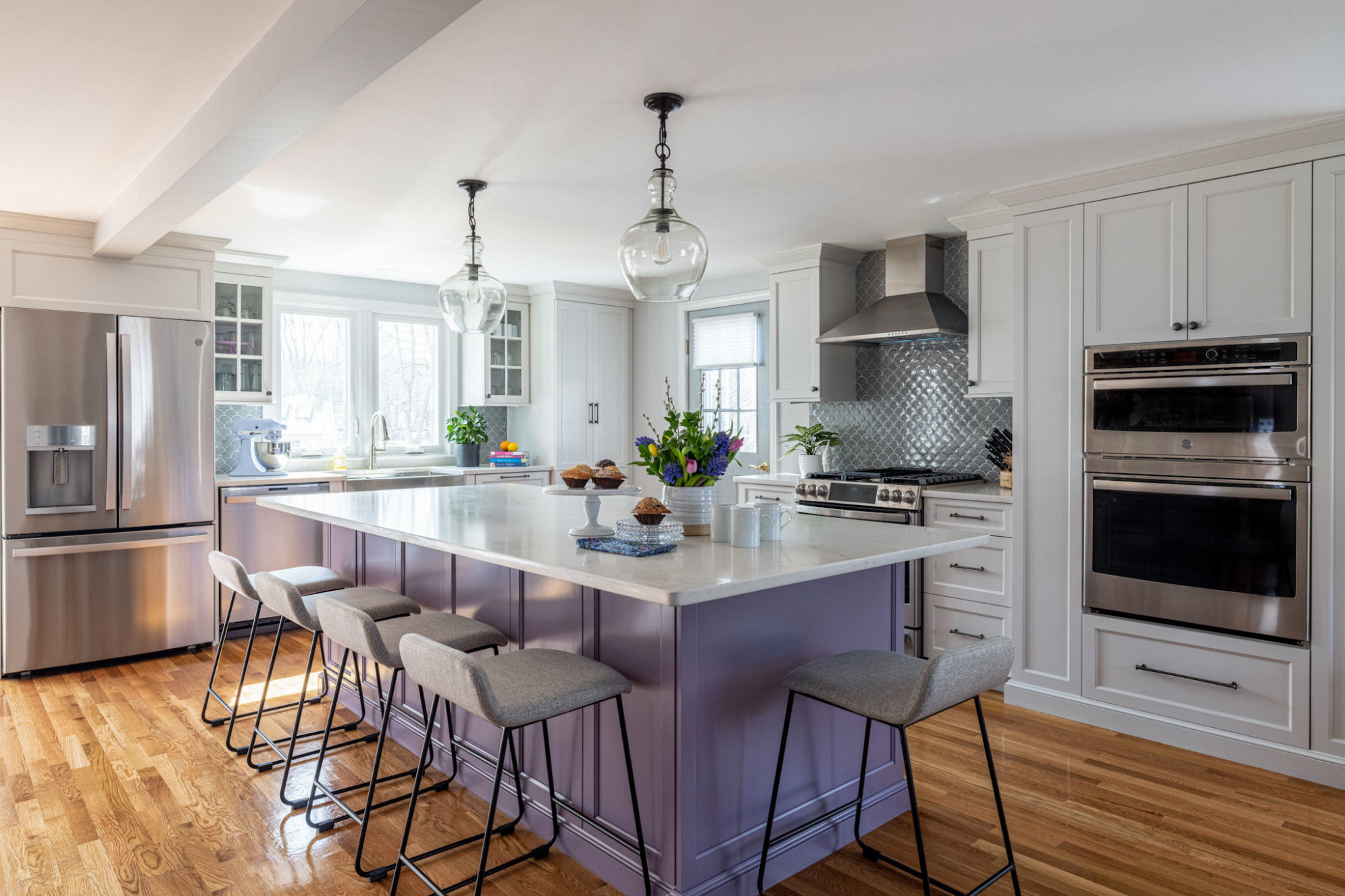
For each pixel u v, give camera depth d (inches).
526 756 102.0
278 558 196.9
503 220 166.9
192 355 178.1
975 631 156.6
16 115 107.8
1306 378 113.3
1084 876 90.7
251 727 135.0
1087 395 135.3
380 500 147.7
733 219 167.5
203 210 156.9
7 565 158.1
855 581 102.0
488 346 247.4
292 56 79.9
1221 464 121.2
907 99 103.7
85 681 159.3
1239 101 104.4
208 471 181.6
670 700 82.5
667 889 83.0
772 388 203.9
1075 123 112.3
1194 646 125.0
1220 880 89.8
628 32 85.7
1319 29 84.8
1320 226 111.8
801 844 93.0
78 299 164.2
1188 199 123.6
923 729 134.3
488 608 111.3
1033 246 141.9
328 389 235.0
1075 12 81.6
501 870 92.0
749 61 93.0
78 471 166.9
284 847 96.4
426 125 112.7
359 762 121.2
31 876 89.9
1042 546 141.6
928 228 175.5
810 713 95.3
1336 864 93.1
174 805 107.0
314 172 134.0
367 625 86.6
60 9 80.7
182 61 92.7
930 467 191.2
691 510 105.1
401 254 201.5
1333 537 112.0
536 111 107.7
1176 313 125.2
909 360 195.2
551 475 248.1
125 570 171.2
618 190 145.1
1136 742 128.6
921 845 73.0
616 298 260.4
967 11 81.3
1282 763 116.6
